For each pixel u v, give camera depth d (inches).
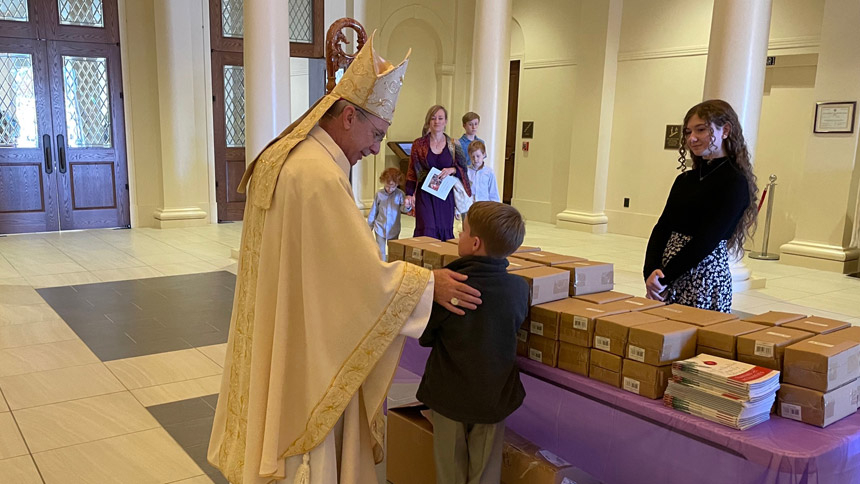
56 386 133.5
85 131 325.1
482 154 208.5
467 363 75.4
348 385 64.8
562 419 82.4
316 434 65.5
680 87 336.5
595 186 370.3
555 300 88.0
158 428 115.2
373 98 66.6
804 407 66.6
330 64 87.9
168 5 328.8
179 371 143.6
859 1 265.4
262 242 65.6
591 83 365.7
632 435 73.8
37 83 308.8
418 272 66.2
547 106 402.3
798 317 83.0
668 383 71.0
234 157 364.5
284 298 64.1
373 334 64.3
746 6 216.5
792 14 295.1
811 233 289.0
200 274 239.5
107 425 116.0
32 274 233.5
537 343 85.4
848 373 68.5
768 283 253.4
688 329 74.6
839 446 62.1
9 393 129.3
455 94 441.4
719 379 66.1
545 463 81.0
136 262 258.2
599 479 78.3
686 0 330.0
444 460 79.0
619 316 79.3
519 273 87.0
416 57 430.6
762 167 315.3
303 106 445.7
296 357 65.9
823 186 283.1
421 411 95.3
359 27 89.3
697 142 90.7
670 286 96.7
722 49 221.3
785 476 59.1
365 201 413.7
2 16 298.0
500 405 76.7
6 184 309.0
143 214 345.4
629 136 361.4
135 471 100.1
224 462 72.7
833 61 275.0
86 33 317.1
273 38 239.0
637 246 328.5
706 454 66.4
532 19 404.8
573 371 81.3
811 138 285.3
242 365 69.5
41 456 104.0
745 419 64.7
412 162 200.8
